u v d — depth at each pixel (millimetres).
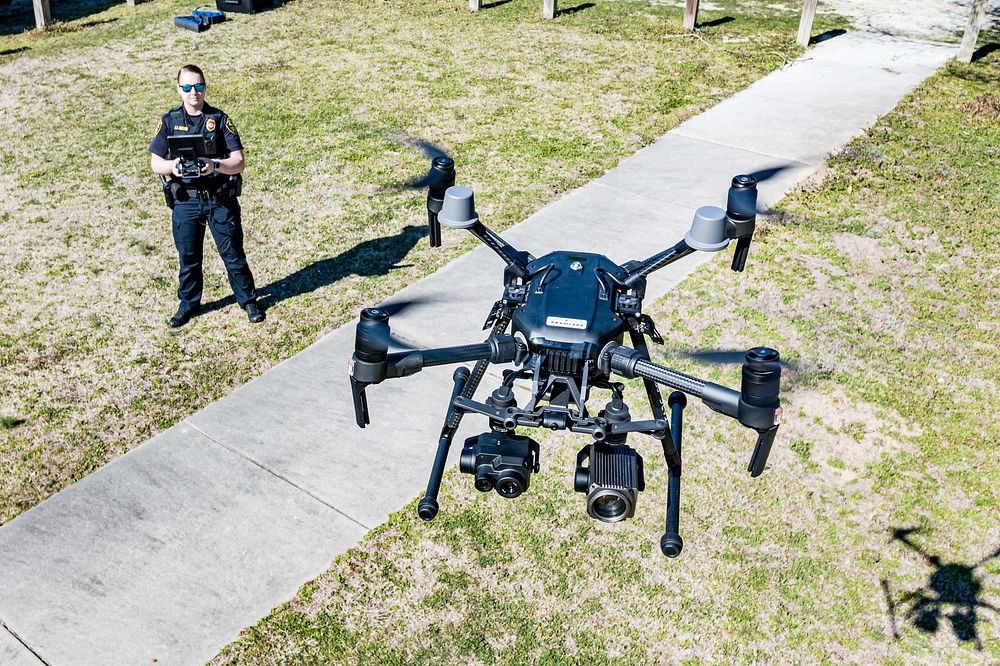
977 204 9117
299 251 8422
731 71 12719
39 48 14266
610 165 9984
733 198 3135
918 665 4742
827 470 5922
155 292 7844
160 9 16328
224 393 6625
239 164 6918
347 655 4746
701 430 6215
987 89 12055
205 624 4879
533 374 2891
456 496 5688
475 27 14906
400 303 7562
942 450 6082
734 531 5477
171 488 5754
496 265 8133
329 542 5367
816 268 8039
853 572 5242
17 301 7668
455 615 4961
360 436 6172
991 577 5203
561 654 4762
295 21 15438
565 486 5773
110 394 6617
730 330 7148
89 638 4785
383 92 12117
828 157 10047
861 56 13344
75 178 9844
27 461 6000
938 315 7414
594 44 13953
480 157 10180
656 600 5062
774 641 4855
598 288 3102
